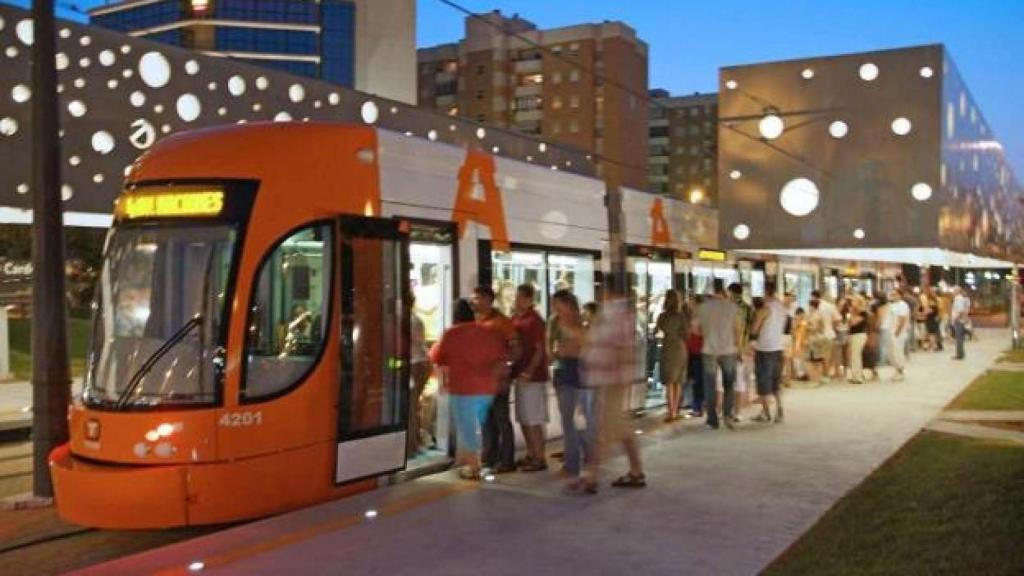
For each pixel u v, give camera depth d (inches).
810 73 1294.3
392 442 361.1
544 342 384.8
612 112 3927.2
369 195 357.4
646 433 486.6
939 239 1224.2
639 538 283.9
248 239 318.3
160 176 331.0
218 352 310.5
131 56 763.4
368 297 353.1
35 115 384.8
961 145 1363.2
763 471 384.2
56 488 313.3
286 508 322.0
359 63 3410.4
